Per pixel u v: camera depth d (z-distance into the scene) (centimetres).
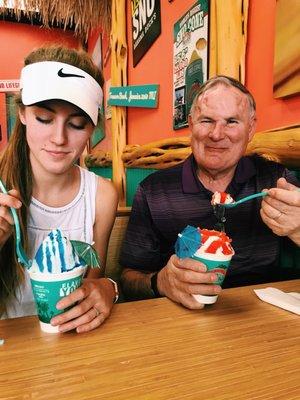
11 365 56
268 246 130
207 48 175
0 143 499
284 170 131
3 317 101
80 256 71
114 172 314
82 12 312
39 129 87
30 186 99
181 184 132
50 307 67
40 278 65
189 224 130
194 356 59
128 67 301
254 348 62
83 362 57
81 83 88
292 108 131
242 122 121
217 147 122
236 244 128
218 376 53
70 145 89
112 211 118
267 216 90
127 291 129
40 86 84
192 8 188
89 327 68
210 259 77
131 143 295
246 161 134
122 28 297
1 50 512
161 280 96
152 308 80
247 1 147
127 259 137
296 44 123
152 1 240
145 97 254
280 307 80
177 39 209
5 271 93
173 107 218
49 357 58
